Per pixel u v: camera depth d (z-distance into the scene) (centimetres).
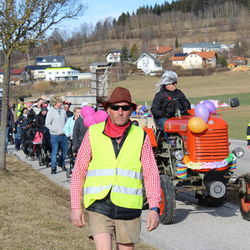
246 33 17838
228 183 785
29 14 1016
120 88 399
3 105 1112
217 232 703
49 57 15338
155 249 610
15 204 781
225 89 8088
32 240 583
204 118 749
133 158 394
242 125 2962
